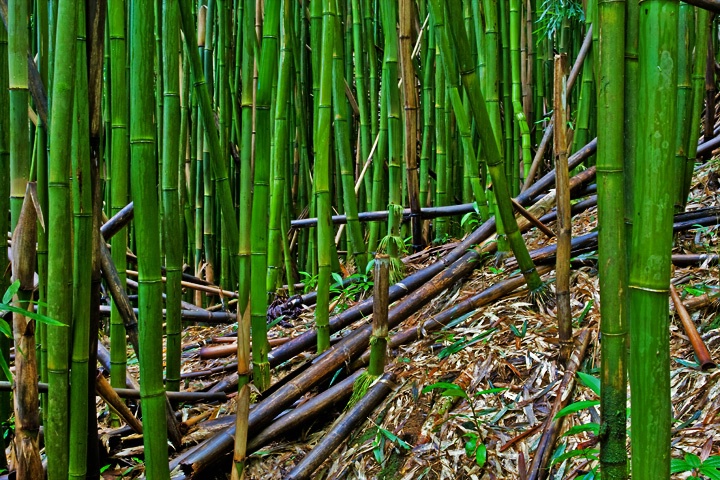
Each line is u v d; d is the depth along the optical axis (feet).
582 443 4.48
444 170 10.05
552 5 10.41
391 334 6.73
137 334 5.29
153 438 4.51
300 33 12.25
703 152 8.04
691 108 6.42
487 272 7.26
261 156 5.60
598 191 3.11
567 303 5.22
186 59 11.42
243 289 4.68
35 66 4.12
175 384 6.35
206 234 11.94
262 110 5.35
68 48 3.65
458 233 10.23
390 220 8.25
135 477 5.60
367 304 7.35
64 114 3.69
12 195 3.88
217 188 5.74
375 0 12.54
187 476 5.29
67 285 3.91
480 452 4.64
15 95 3.79
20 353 3.79
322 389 6.31
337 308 8.47
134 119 4.23
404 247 8.91
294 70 11.57
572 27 12.71
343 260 11.69
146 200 4.27
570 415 4.72
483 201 8.25
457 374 5.58
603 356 3.17
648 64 2.47
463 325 6.37
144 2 4.12
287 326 8.43
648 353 2.61
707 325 5.30
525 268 6.20
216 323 9.92
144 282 4.35
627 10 3.14
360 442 5.37
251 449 5.53
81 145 3.97
